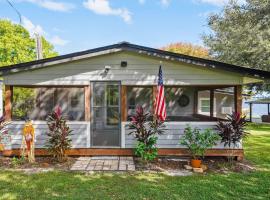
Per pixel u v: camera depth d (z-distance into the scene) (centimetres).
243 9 1881
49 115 833
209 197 527
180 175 683
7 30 2677
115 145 899
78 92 1274
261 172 715
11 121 866
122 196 529
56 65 875
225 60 1955
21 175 663
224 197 529
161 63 877
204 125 866
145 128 823
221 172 717
